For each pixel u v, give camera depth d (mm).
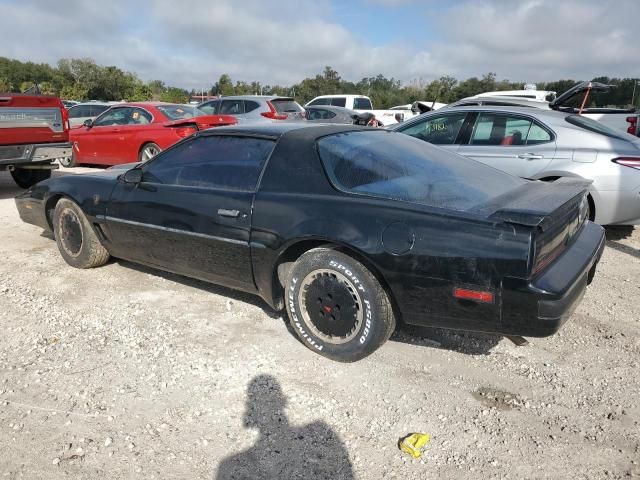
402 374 3209
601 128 5922
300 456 2525
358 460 2504
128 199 4223
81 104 14062
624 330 3807
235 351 3443
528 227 2680
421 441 2598
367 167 3352
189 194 3840
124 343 3541
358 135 3771
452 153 4043
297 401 2930
